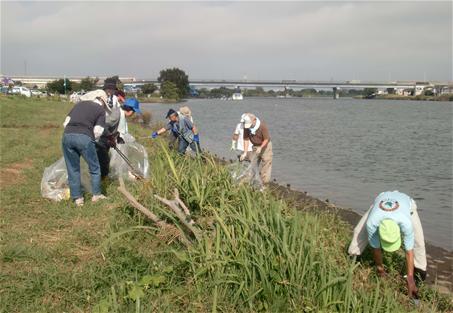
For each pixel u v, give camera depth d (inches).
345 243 254.7
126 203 263.9
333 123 1747.0
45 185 316.8
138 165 361.1
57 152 532.1
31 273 195.8
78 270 200.4
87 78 4325.8
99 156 340.2
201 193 239.5
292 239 199.0
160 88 5093.5
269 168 392.8
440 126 1606.8
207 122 1758.1
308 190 520.7
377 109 3255.4
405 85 6122.1
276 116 2265.0
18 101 1747.0
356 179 597.9
